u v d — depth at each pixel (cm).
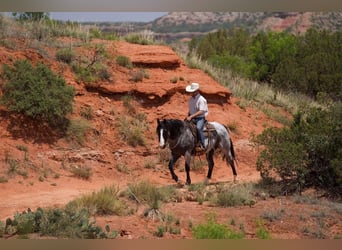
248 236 1003
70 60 1967
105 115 1833
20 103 1620
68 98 1700
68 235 927
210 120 2091
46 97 1650
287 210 1145
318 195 1298
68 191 1379
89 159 1650
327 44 3522
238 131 2100
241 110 2300
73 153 1636
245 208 1155
